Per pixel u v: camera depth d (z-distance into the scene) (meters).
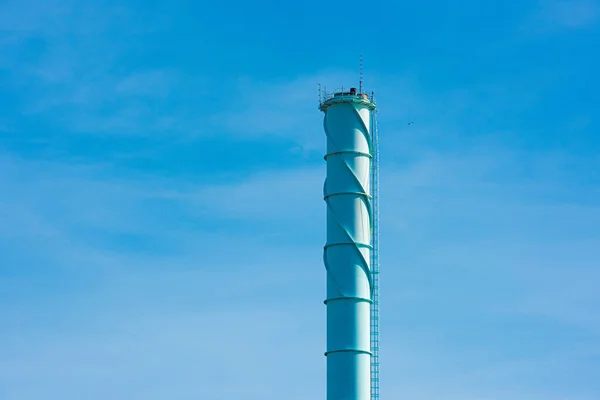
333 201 92.06
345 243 90.62
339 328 89.06
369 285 90.88
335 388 87.69
